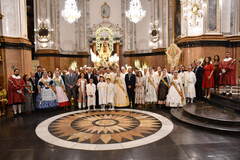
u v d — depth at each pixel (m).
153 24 18.66
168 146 4.98
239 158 4.32
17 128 6.48
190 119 6.85
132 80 9.30
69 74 9.44
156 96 9.31
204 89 9.05
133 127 6.41
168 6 16.89
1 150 4.91
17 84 8.01
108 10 21.19
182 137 5.53
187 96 8.97
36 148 4.99
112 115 7.91
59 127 6.52
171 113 7.70
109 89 8.85
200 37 10.82
